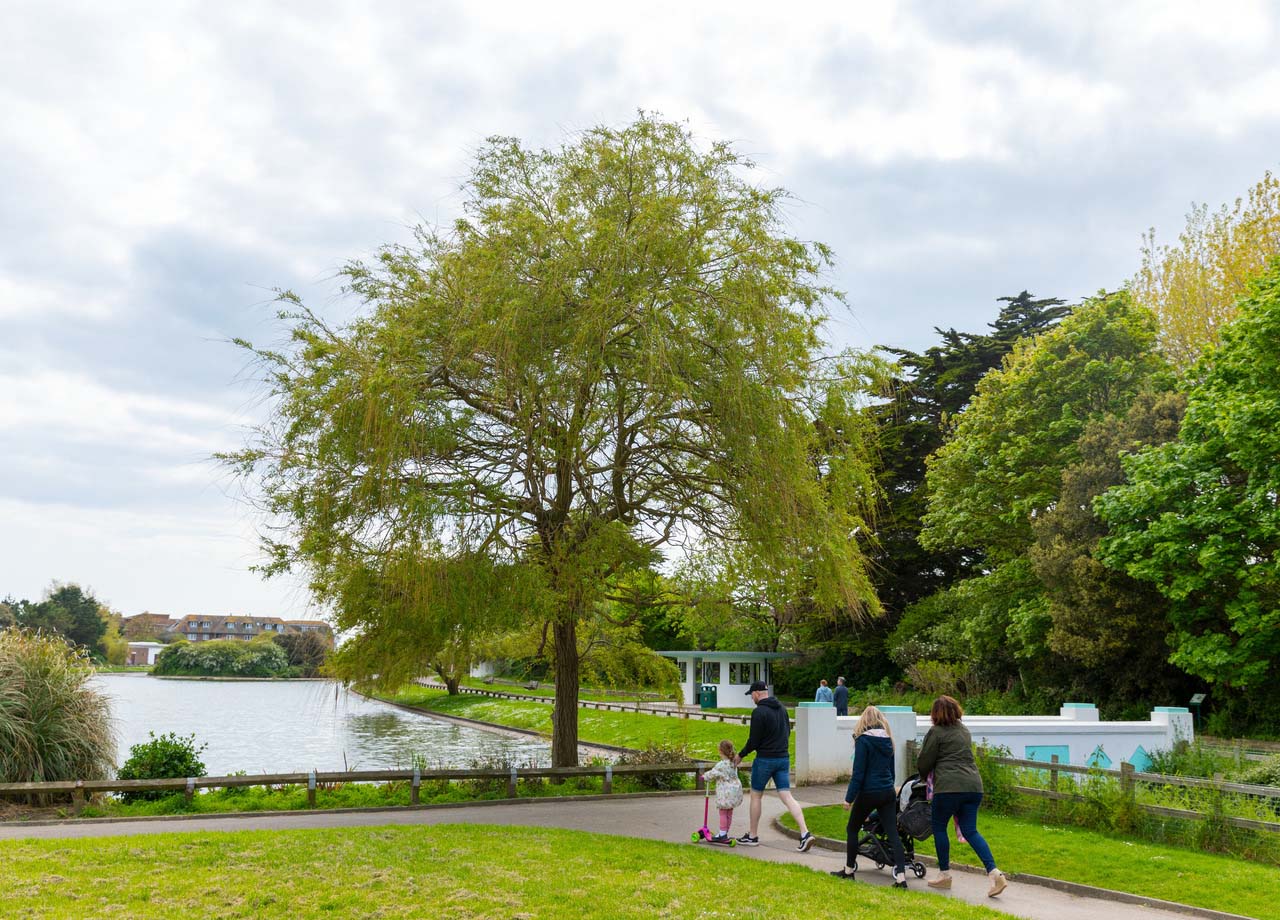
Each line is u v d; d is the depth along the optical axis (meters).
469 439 16.27
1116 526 27.75
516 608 15.19
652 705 50.78
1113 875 9.81
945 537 38.53
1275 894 8.98
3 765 15.00
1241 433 23.41
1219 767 16.56
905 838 10.15
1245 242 35.56
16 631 17.17
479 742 39.09
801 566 16.62
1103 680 32.50
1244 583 24.58
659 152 16.12
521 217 15.38
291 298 16.03
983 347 48.31
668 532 18.25
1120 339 34.59
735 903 8.20
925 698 40.22
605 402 15.23
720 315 15.15
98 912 7.57
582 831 12.32
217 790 17.03
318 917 7.66
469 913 7.82
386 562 14.64
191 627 167.50
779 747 11.89
